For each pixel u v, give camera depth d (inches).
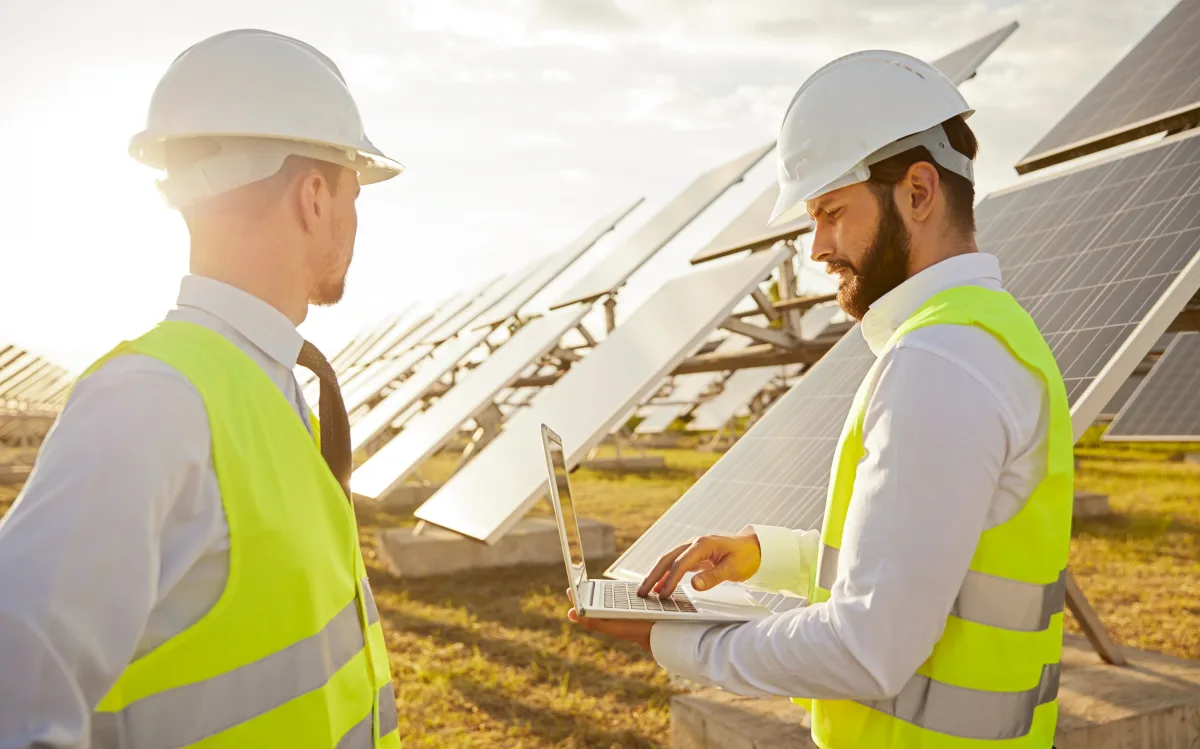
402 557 335.3
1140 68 180.5
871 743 60.3
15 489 717.3
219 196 54.7
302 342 57.9
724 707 141.6
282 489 51.2
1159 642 222.8
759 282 231.5
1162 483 586.2
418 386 458.9
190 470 46.0
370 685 58.9
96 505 41.7
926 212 60.9
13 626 39.0
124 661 42.6
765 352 312.7
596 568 353.7
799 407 142.9
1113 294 113.2
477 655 230.7
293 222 56.3
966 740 56.8
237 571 47.7
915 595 51.9
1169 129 151.4
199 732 47.1
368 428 444.8
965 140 63.3
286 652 50.0
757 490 124.6
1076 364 107.5
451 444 1167.0
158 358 47.0
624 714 188.2
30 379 1116.5
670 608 67.0
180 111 53.7
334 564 55.4
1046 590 57.9
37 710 39.3
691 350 222.7
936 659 57.6
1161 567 313.3
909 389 54.1
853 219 62.7
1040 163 183.0
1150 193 126.3
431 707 194.5
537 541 355.6
